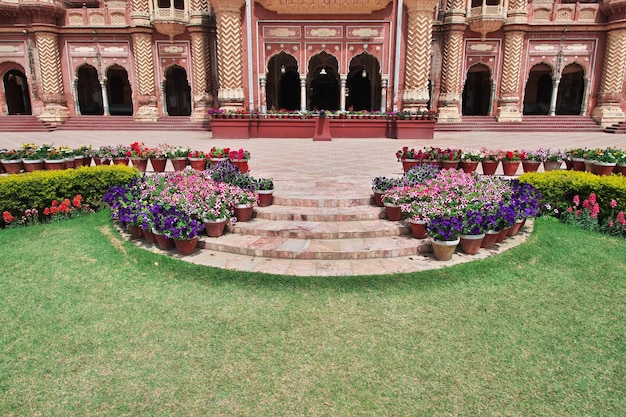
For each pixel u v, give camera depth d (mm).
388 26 16516
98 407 2381
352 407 2383
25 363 2738
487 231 4281
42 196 5535
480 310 3379
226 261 4207
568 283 3840
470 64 19859
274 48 16828
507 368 2707
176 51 20172
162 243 4461
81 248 4570
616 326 3170
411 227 4672
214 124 14969
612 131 18172
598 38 19406
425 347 2916
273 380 2596
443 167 7426
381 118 15289
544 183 5727
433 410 2363
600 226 5289
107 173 6074
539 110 24094
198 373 2654
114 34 20109
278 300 3504
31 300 3518
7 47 20000
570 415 2334
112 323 3193
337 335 3047
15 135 16672
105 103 20859
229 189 4941
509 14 19172
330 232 4625
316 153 10672
